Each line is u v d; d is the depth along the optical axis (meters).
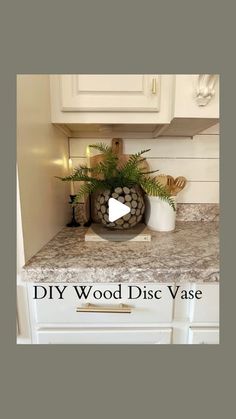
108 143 1.18
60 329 0.73
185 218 1.24
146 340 0.73
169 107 0.84
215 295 0.71
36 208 0.76
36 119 0.74
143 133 1.17
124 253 0.77
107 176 0.93
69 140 1.18
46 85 0.82
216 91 0.77
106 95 0.83
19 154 0.63
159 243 0.88
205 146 1.18
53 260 0.71
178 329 0.74
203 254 0.76
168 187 1.02
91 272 0.67
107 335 0.73
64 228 1.10
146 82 0.82
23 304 0.71
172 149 1.18
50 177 0.90
